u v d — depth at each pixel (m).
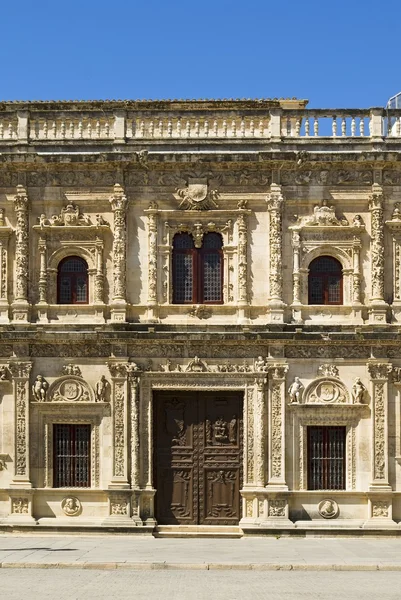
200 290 42.47
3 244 42.28
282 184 42.22
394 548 37.25
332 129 42.88
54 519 41.31
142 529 40.75
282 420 41.28
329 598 26.53
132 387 41.38
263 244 42.31
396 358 41.62
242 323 41.69
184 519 41.81
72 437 41.91
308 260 42.22
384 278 41.97
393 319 41.78
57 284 42.56
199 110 42.91
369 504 40.97
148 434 41.50
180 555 34.81
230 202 42.31
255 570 32.31
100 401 41.56
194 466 42.00
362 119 42.91
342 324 41.50
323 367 41.62
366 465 41.41
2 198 42.47
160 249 42.34
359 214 42.31
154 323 41.69
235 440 42.06
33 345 41.81
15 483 41.22
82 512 41.41
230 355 41.72
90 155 41.94
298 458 41.41
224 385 41.66
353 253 42.03
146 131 43.00
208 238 42.75
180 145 42.47
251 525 40.81
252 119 43.22
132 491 41.00
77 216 42.22
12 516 41.16
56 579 30.00
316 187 42.25
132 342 41.47
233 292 42.25
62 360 41.84
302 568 32.44
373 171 42.12
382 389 41.31
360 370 41.69
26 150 42.50
